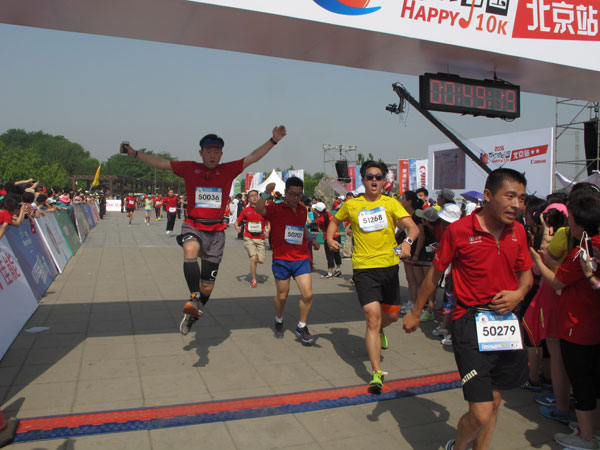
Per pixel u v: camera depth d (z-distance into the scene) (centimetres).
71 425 316
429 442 315
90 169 10962
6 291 531
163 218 3259
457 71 602
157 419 328
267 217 523
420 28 480
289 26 442
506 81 644
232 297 760
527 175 1588
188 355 472
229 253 1365
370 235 413
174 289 798
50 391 375
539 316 363
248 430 321
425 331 592
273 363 458
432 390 400
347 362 468
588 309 297
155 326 570
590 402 303
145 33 459
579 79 632
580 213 288
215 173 443
